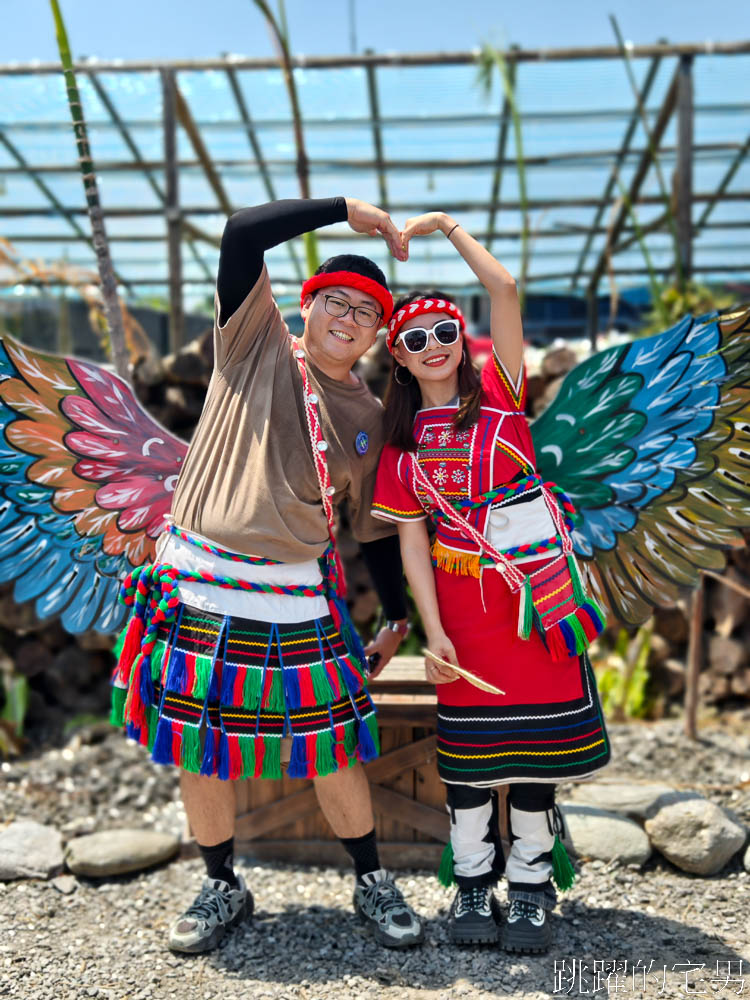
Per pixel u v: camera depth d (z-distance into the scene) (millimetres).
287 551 2045
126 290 10109
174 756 2018
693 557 2289
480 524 2053
